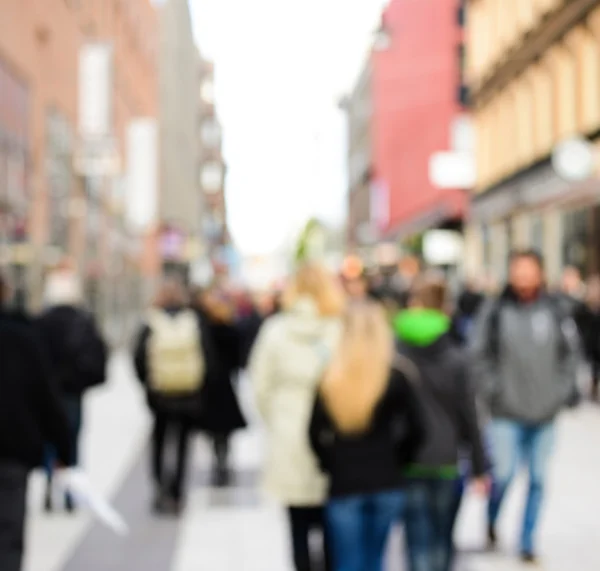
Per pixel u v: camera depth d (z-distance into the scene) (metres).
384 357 6.86
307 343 8.02
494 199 48.47
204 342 12.22
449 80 81.75
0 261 28.55
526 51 42.38
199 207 134.50
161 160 89.38
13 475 6.44
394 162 97.69
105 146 42.16
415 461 7.45
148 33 70.31
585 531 11.24
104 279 46.44
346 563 6.99
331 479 6.93
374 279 19.02
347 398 6.78
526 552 9.95
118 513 12.45
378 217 107.56
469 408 7.74
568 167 33.31
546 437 9.94
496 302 9.97
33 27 33.91
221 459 14.08
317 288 8.12
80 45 42.38
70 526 11.70
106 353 11.75
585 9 34.62
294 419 7.93
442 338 7.79
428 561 7.71
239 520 12.04
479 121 53.41
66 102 39.50
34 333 6.59
